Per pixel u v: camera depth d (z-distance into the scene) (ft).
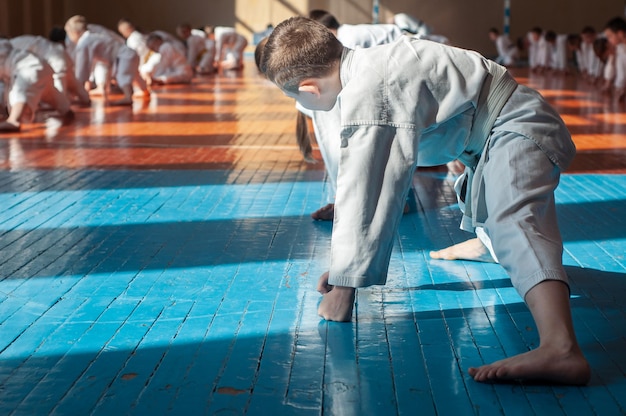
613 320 9.48
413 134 8.41
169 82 50.83
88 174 19.30
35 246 12.75
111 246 12.75
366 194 8.48
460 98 8.47
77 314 9.67
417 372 8.02
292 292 10.51
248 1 86.99
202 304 10.03
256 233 13.61
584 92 47.60
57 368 8.08
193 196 16.79
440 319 9.56
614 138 26.73
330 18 16.37
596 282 10.96
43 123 29.43
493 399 7.40
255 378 7.86
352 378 7.88
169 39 59.82
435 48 8.64
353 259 8.55
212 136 26.71
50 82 30.53
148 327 9.22
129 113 33.50
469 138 8.81
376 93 8.37
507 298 10.32
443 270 11.58
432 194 17.33
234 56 67.36
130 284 10.84
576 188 17.88
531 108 8.59
